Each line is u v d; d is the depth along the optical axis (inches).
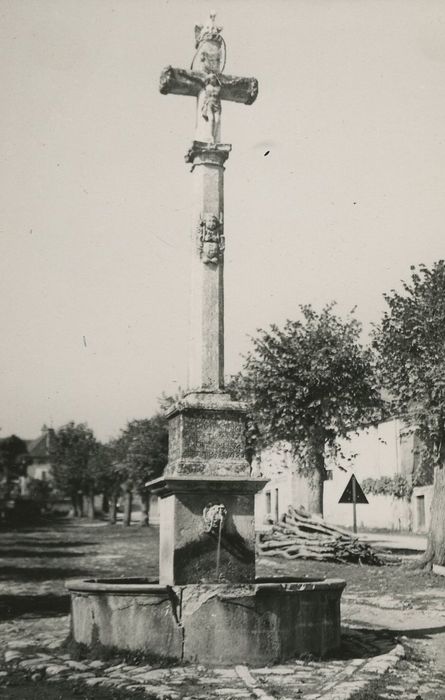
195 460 384.8
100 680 312.7
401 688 304.8
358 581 727.1
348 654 370.6
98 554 1157.7
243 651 349.4
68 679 315.6
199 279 413.4
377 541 1295.5
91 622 360.5
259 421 1082.7
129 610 353.1
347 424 1101.1
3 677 324.2
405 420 835.4
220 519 366.3
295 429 1066.7
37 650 381.1
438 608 559.8
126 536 1718.8
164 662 343.6
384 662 346.9
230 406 393.4
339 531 956.0
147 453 1968.5
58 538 1672.0
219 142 429.7
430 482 1571.1
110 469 2509.8
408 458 1627.7
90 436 3353.8
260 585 358.6
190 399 395.9
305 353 1060.5
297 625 359.3
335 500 1824.6
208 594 354.3
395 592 649.0
